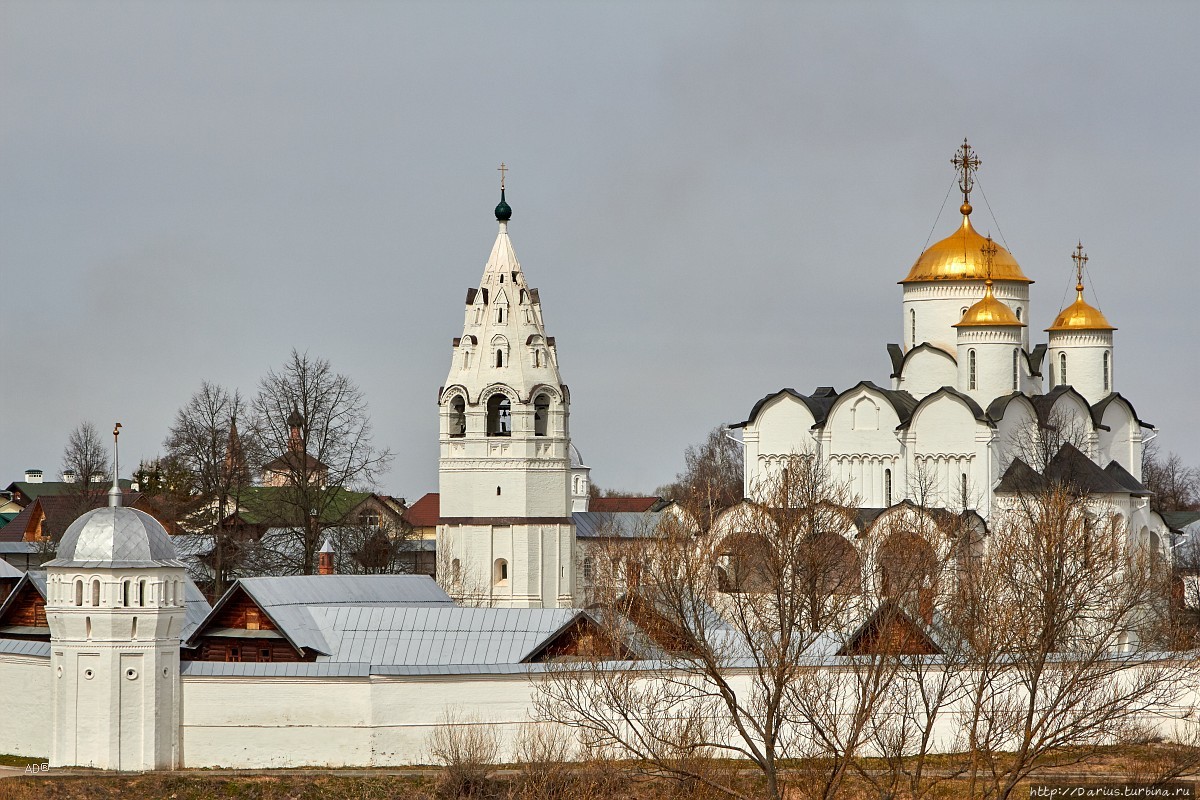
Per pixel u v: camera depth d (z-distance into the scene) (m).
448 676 160.88
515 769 156.62
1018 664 145.25
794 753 157.12
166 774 156.38
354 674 160.62
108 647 158.25
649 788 143.00
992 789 137.38
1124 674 164.88
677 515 189.62
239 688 161.38
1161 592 177.50
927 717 144.62
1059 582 153.25
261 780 154.25
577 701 147.25
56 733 159.88
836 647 163.38
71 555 160.62
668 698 146.62
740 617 164.25
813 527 174.12
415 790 151.88
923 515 193.75
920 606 167.12
